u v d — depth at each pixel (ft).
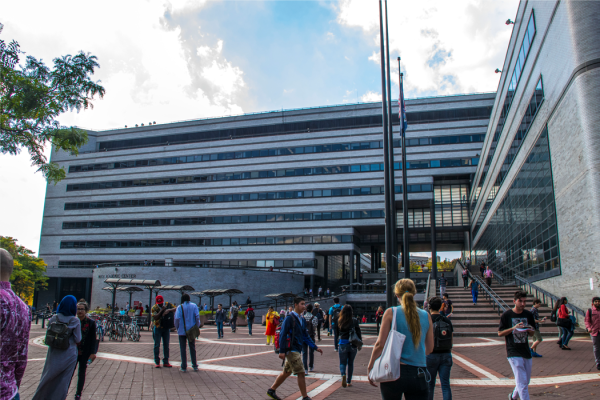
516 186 93.40
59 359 18.61
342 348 28.45
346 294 163.94
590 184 54.80
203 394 24.95
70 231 221.46
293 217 193.57
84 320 23.45
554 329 59.11
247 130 208.13
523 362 20.53
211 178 208.23
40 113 38.42
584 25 56.65
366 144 192.24
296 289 173.37
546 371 32.96
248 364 37.81
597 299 34.06
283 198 196.54
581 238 58.54
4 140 38.70
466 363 37.19
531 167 80.84
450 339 19.89
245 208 200.44
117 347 50.72
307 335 24.76
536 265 79.71
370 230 197.16
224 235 200.23
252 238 196.54
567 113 61.21
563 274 65.41
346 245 185.68
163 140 219.61
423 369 13.69
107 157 224.94
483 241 147.64
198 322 33.94
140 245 210.18
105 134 229.45
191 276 154.20
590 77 55.31
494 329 64.39
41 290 230.48
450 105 184.44
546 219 73.05
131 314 113.80
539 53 73.31
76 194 224.94
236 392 25.71
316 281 196.34
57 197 227.40
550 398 24.56
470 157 178.50
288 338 23.59
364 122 194.59
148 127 223.30
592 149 54.39
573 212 60.85
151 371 32.73
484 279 95.91
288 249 191.21
